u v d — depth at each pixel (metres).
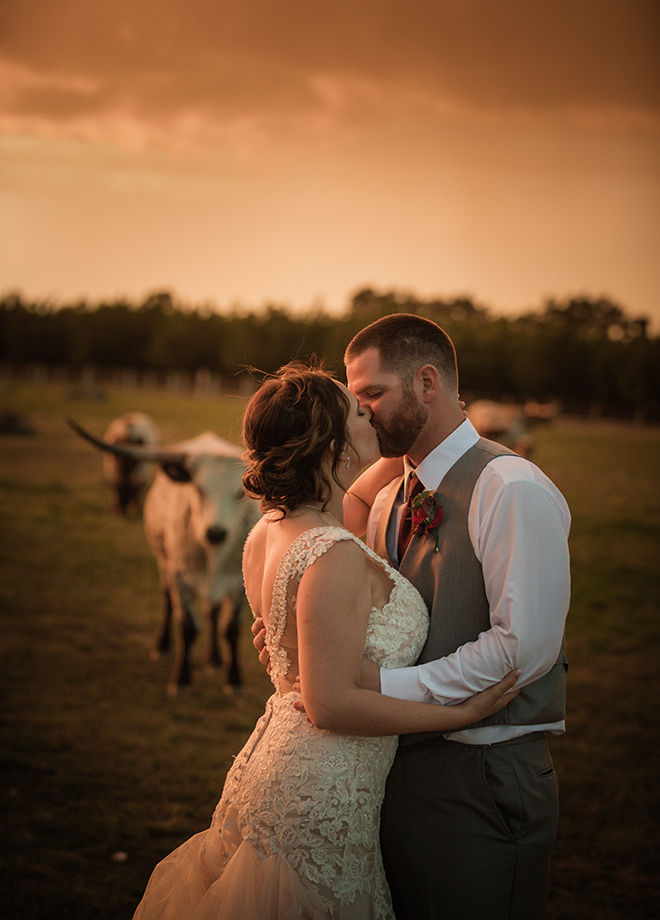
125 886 3.16
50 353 52.62
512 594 1.78
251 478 1.87
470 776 1.85
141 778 4.05
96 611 6.82
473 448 1.99
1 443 17.20
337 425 1.84
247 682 5.48
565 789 4.12
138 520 10.70
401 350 1.98
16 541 9.03
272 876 1.74
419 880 1.89
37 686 5.17
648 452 22.80
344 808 1.77
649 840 3.65
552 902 3.17
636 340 37.66
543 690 1.90
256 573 2.05
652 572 8.88
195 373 47.91
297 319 45.62
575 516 12.05
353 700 1.69
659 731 4.90
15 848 3.37
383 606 1.85
